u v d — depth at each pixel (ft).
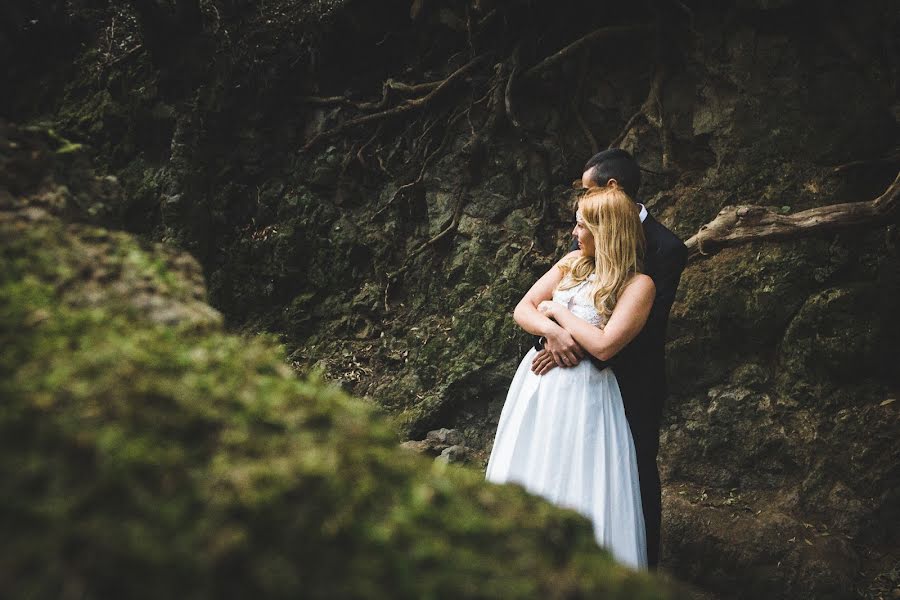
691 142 16.26
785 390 14.26
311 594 2.00
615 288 8.98
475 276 16.97
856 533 13.10
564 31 17.78
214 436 2.33
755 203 15.21
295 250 18.33
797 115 15.25
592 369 8.95
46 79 21.63
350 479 2.30
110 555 1.89
